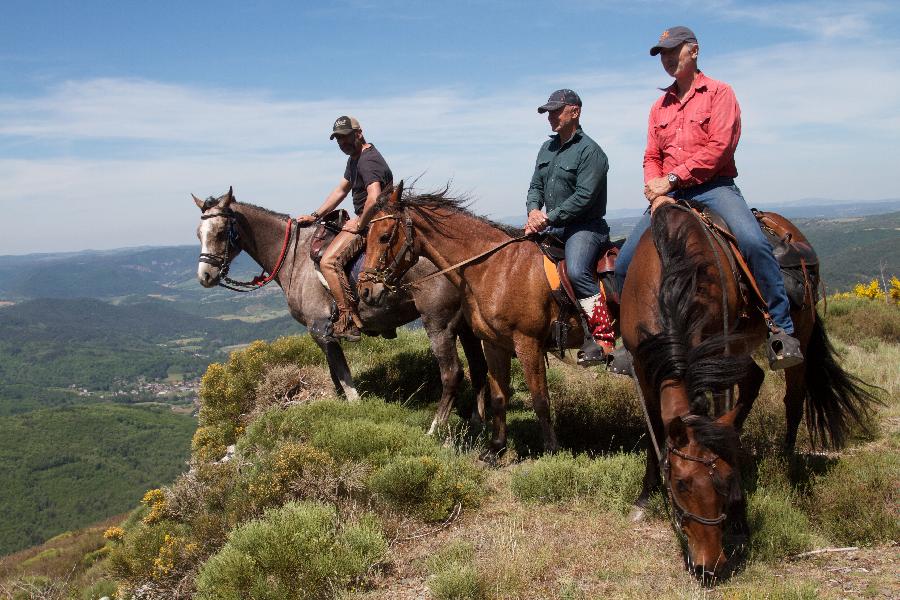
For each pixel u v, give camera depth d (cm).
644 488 492
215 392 1038
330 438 647
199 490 700
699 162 452
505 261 586
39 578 1012
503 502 565
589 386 845
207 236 822
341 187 828
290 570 454
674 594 361
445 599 405
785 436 581
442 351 708
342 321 786
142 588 643
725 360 321
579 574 418
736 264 422
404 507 546
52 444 19138
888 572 382
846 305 1545
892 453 577
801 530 433
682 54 464
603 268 548
